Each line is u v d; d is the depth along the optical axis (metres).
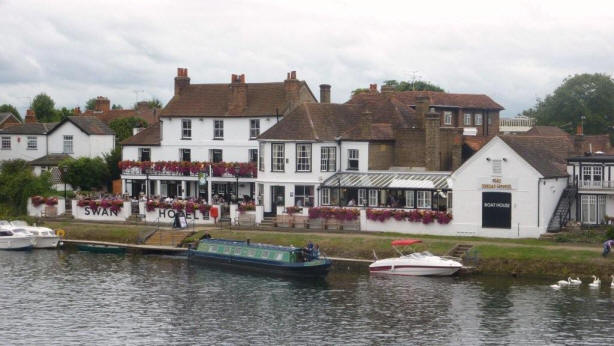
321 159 81.31
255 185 88.06
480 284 59.94
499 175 69.75
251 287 61.44
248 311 54.38
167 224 82.12
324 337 48.53
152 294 59.34
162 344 47.66
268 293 59.31
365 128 82.00
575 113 135.88
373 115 88.44
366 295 57.69
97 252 77.12
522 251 63.12
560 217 70.56
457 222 71.56
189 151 93.56
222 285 62.22
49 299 57.84
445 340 47.50
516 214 69.38
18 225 82.62
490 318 51.25
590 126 135.62
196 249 72.06
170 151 94.50
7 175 92.00
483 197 70.56
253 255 67.25
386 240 69.19
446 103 117.94
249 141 90.38
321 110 84.88
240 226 78.88
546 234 68.25
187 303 56.69
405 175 78.38
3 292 59.88
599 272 59.59
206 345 47.47
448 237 70.75
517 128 140.62
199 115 92.50
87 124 106.81
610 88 137.38
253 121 90.19
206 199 91.69
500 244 65.75
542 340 47.06
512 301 54.84
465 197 71.25
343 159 83.31
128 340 48.44
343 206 78.81
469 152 87.06
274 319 52.34
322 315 53.00
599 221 71.38
